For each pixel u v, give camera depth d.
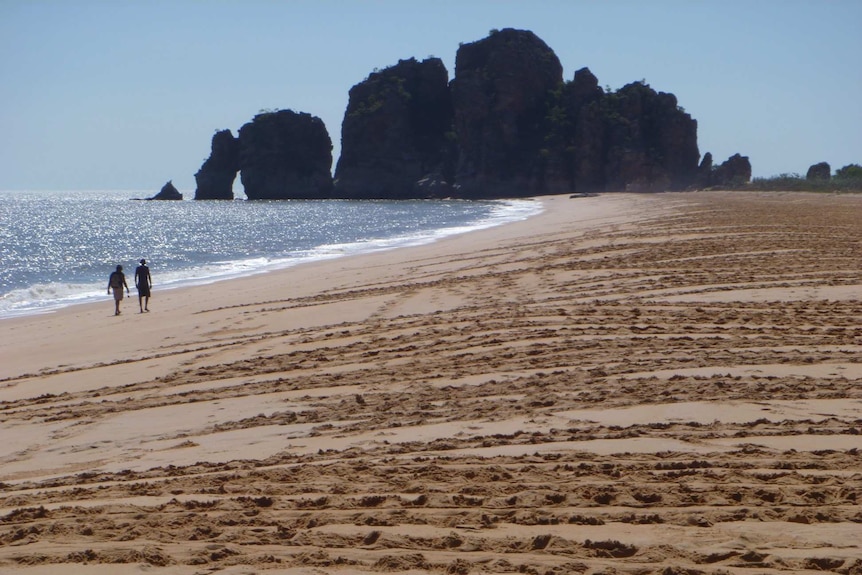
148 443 13.57
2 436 14.73
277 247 80.50
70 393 18.45
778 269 30.05
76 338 28.09
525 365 17.06
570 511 8.77
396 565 7.64
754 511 8.52
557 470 10.23
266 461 11.64
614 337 19.38
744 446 10.91
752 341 18.16
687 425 12.09
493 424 12.82
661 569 7.32
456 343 20.11
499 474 10.10
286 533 8.53
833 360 15.95
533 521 8.56
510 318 23.08
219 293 39.62
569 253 42.88
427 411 14.00
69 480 11.46
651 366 16.14
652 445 11.23
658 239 47.19
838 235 44.16
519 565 7.51
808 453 10.52
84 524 9.00
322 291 35.84
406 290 32.62
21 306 39.94
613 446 11.25
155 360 21.94
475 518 8.70
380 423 13.41
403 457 11.27
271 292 37.53
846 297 23.62
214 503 9.55
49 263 73.12
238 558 7.92
